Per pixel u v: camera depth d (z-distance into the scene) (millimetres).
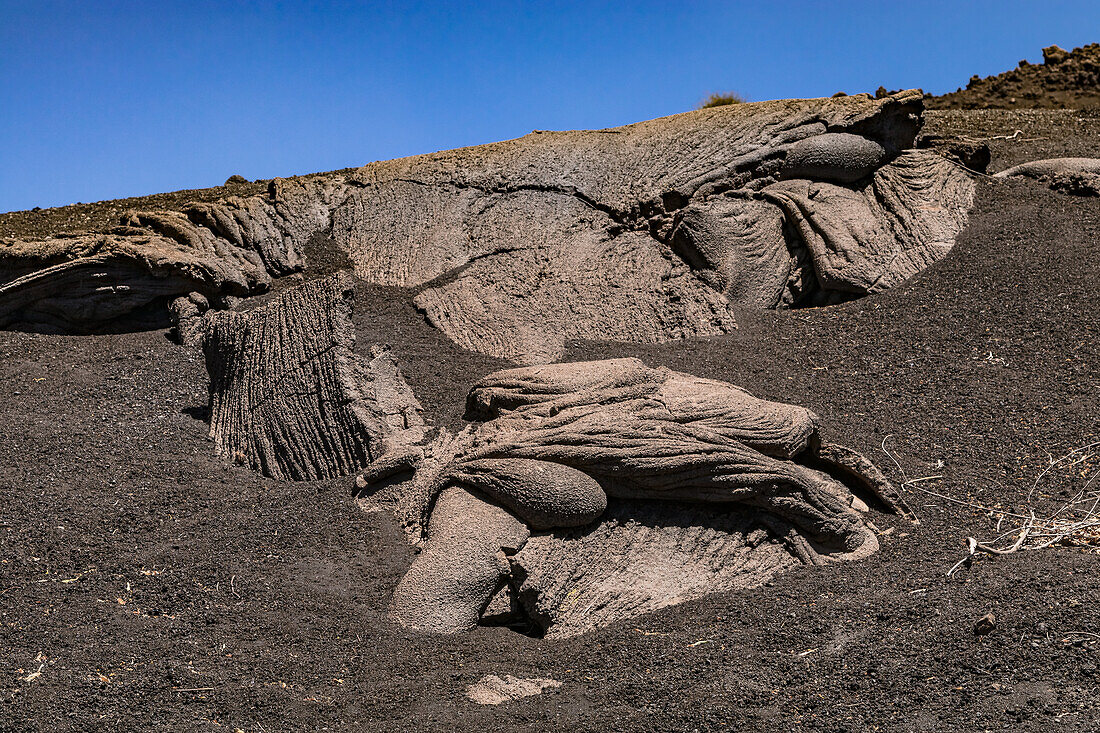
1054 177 12344
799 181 11852
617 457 6836
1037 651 5355
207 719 5207
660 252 11422
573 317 10602
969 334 9992
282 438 8172
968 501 7559
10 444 8195
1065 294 10383
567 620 6449
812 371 9688
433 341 10297
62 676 5398
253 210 12273
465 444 7418
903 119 12117
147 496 7633
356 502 7605
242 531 7246
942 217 11398
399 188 12531
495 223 11953
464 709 5395
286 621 6242
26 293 10883
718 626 6152
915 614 5926
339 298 8492
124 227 11859
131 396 9391
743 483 6934
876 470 7520
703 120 12703
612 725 5172
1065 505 7359
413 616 6387
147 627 6031
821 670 5488
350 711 5395
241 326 8875
